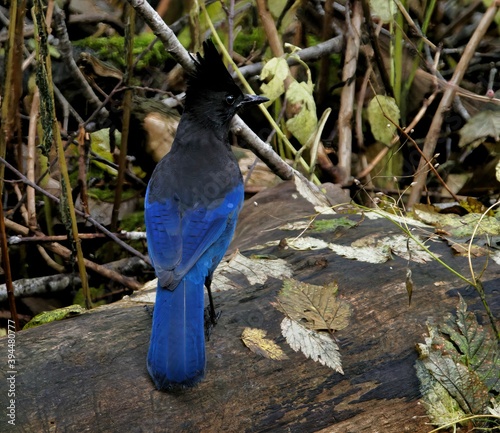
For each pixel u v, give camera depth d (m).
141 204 12.38
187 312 6.57
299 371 6.84
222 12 13.80
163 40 9.31
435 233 8.69
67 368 6.52
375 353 7.06
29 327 7.35
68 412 6.27
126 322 7.05
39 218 12.20
